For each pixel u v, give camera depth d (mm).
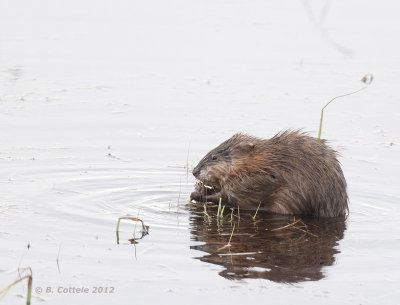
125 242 12062
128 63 27375
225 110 21734
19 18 35281
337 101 22859
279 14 37312
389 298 10078
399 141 19094
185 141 18938
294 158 14453
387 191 15508
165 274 10742
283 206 14477
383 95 23641
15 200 14180
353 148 18500
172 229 12945
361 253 11891
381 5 40281
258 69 26828
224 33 32719
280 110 21781
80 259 11242
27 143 18469
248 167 14633
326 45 30781
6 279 10484
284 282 10578
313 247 12148
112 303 9805
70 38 31234
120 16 36406
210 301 9891
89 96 23016
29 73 25562
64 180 15688
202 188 15383
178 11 38125
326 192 14156
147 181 15961
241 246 12133
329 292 10242
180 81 25078
